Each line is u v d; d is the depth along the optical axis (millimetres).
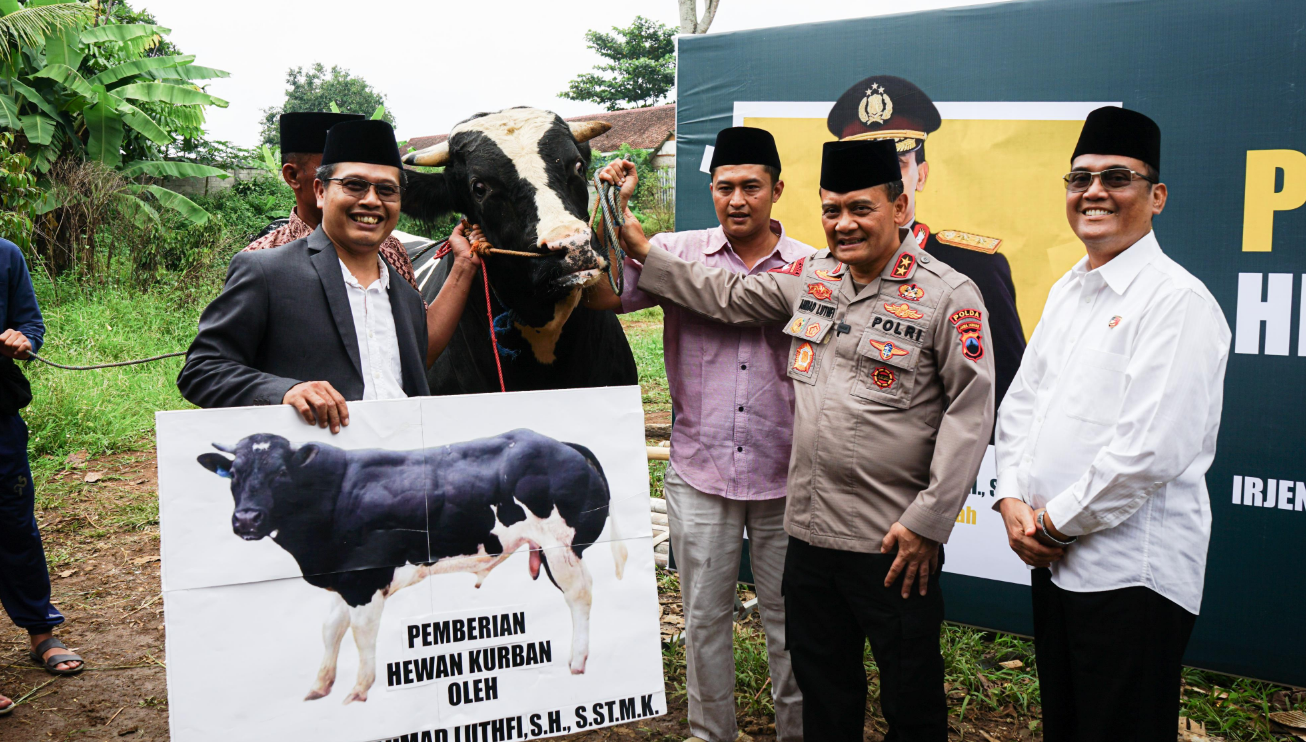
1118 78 3328
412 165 3006
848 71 3740
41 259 10758
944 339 2188
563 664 2057
